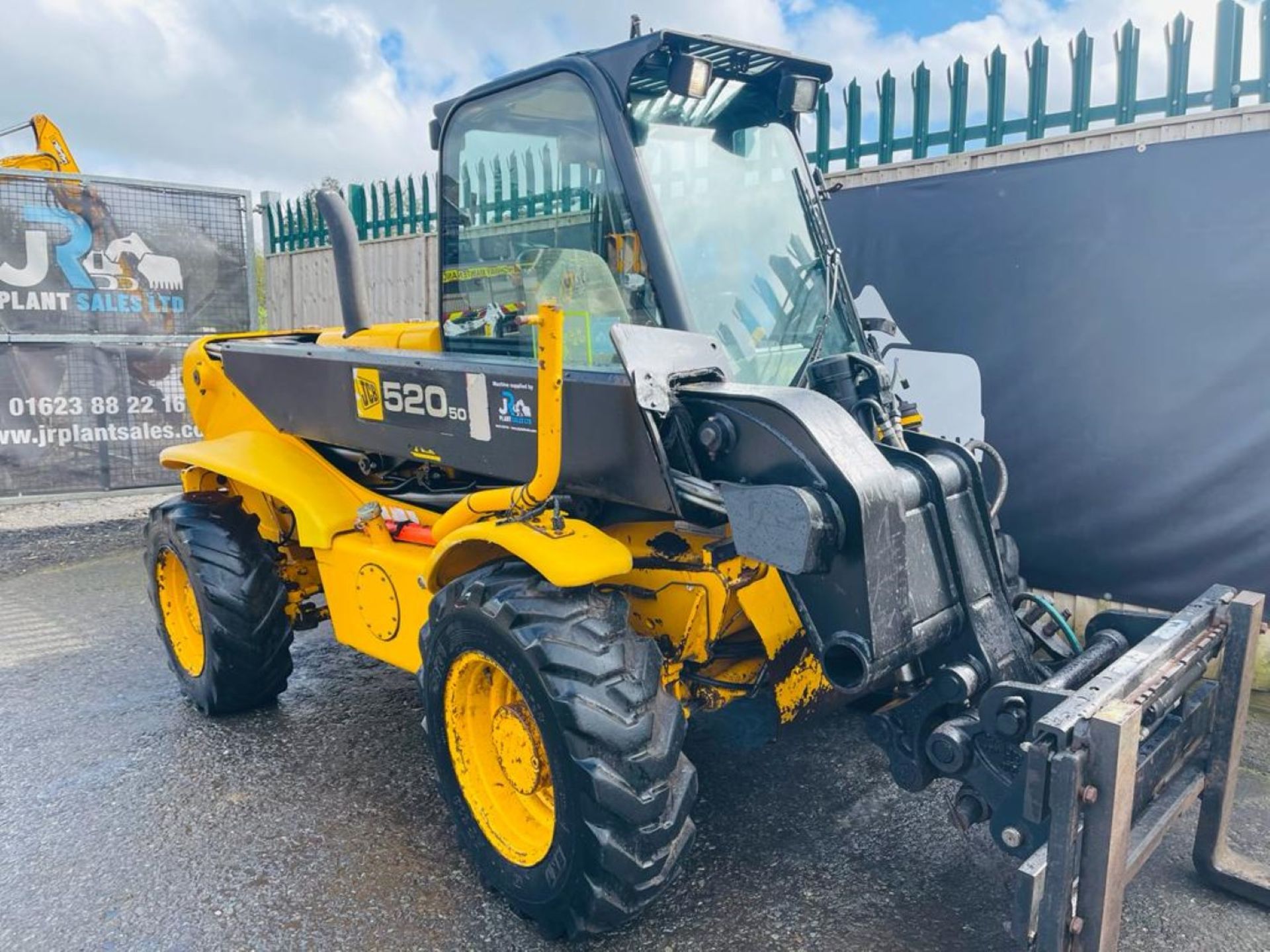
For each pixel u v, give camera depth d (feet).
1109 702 7.22
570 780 8.01
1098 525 14.56
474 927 9.01
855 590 7.58
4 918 9.27
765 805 10.93
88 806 11.26
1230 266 12.95
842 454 7.59
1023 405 14.96
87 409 25.62
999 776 7.84
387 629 11.31
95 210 25.21
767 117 10.59
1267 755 11.87
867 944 8.63
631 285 9.24
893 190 15.76
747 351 9.52
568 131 9.63
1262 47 12.78
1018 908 7.06
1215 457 13.43
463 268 11.05
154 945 8.85
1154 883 9.41
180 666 14.10
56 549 23.61
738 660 10.09
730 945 8.65
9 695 14.62
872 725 8.87
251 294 27.43
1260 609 8.88
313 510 12.07
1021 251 14.66
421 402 10.62
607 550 8.49
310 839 10.49
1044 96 14.67
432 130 11.50
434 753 9.69
